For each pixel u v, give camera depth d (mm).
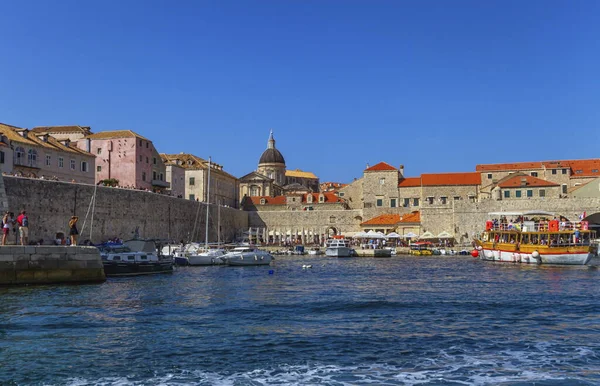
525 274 52438
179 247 73250
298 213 123812
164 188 106750
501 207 104875
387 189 122875
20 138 72625
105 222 69188
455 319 26531
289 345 21031
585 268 60219
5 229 37344
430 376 17281
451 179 121438
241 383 16625
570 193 108125
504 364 18547
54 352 19797
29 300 31188
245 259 68812
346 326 24750
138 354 19609
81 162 84562
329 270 60219
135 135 96375
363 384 16562
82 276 39625
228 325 24875
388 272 56688
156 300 32875
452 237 104625
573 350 20297
